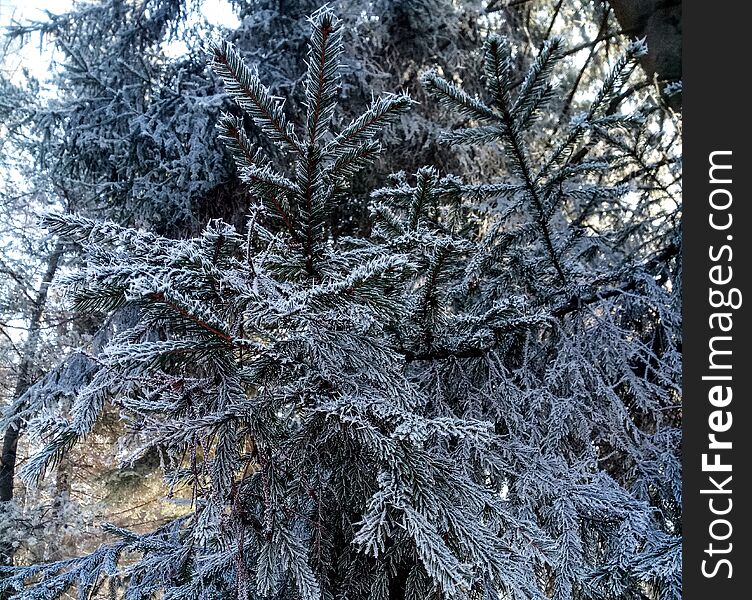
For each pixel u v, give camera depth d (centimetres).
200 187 199
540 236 102
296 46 207
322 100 61
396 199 97
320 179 64
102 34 239
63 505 349
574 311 103
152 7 227
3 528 330
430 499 60
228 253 70
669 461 92
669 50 172
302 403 63
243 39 212
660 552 72
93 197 211
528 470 81
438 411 86
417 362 89
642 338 130
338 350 62
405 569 78
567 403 90
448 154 228
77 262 187
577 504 79
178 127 194
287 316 58
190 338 58
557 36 77
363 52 218
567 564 73
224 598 80
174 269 57
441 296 79
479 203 128
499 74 79
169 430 58
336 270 69
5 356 363
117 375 59
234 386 61
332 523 72
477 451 80
